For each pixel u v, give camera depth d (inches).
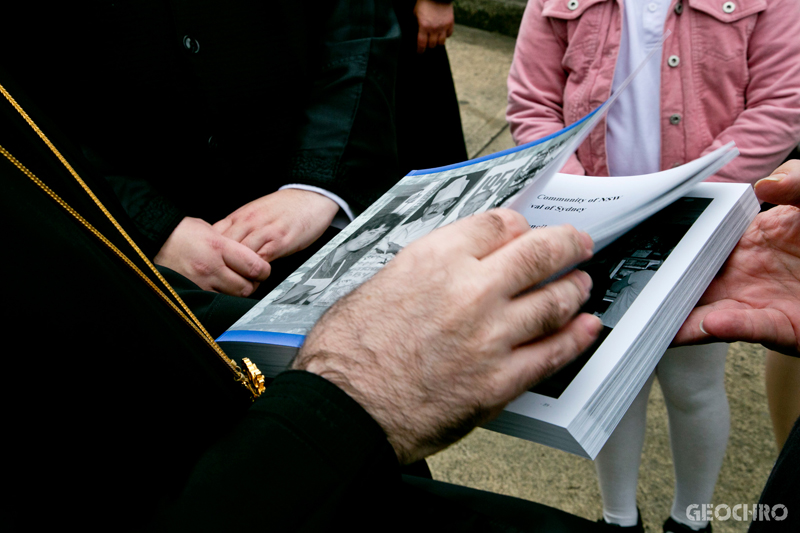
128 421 16.8
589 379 19.9
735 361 79.9
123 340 16.6
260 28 42.6
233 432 18.3
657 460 69.7
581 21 49.1
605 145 50.7
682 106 47.8
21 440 14.9
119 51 37.9
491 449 74.1
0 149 15.9
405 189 33.4
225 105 42.6
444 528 23.8
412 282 18.6
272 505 16.8
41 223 15.5
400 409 18.1
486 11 161.9
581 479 69.5
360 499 17.8
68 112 39.6
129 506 16.8
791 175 23.5
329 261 28.5
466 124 129.3
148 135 41.4
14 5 35.1
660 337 22.9
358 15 48.1
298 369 19.1
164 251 39.5
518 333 18.1
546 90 54.8
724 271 27.5
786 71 44.3
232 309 31.1
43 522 15.2
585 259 19.4
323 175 44.7
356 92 46.6
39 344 14.9
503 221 19.4
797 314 24.6
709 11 45.0
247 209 43.1
